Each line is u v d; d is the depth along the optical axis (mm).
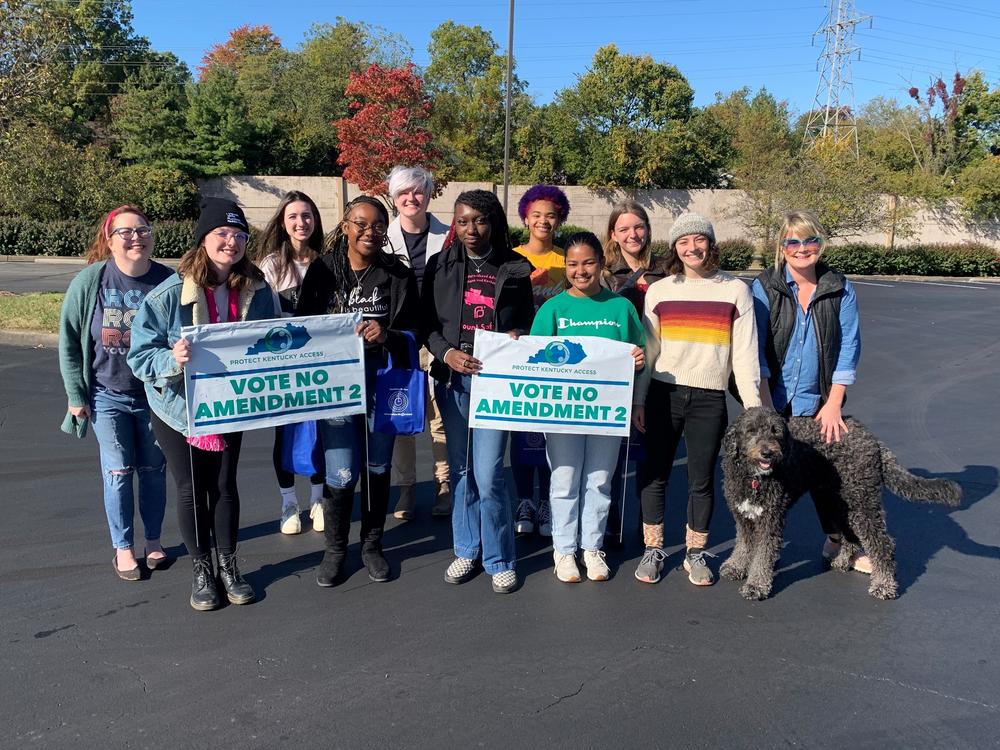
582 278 4031
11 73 15336
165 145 29375
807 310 4207
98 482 5688
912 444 7027
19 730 2867
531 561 4586
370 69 28266
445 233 5215
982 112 37781
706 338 4059
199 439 3742
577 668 3365
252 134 30734
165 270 4164
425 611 3891
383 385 4066
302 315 4195
